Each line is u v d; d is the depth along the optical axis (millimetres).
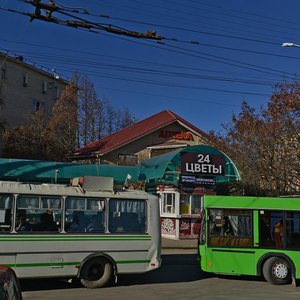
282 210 13859
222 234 13914
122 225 12430
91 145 37531
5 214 11180
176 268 16422
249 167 26375
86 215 12055
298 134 24688
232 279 14227
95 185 12297
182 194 25094
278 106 25047
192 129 34750
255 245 13703
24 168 17516
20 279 11648
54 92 50188
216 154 23781
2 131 36531
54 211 11695
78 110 47312
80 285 12477
